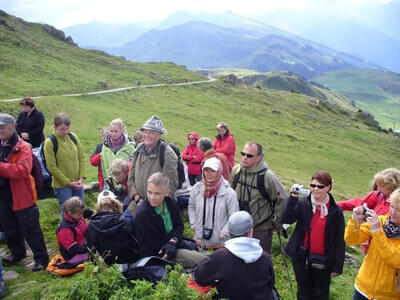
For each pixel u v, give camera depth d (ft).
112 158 34.91
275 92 381.40
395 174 22.39
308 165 161.07
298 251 22.81
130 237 22.97
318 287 22.94
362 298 19.07
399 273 17.80
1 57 197.36
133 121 145.07
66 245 25.21
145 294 16.16
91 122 128.57
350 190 135.23
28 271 26.30
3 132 23.47
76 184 31.89
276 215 25.21
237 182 26.18
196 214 25.62
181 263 21.83
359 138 264.52
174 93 246.06
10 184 24.99
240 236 17.53
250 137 183.93
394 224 17.97
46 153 30.48
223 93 293.43
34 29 307.58
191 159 49.32
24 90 154.30
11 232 26.61
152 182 21.03
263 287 16.37
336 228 21.79
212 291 15.94
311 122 276.62
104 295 16.71
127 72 280.31
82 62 264.31
